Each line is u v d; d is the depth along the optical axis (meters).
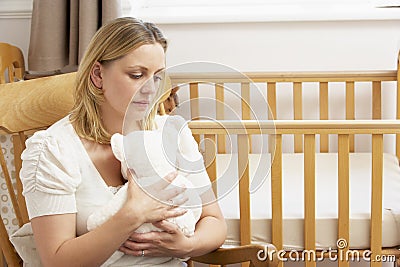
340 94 2.92
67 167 1.63
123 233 1.57
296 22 2.89
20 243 1.80
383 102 2.90
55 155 1.64
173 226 1.62
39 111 2.10
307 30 2.90
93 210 1.65
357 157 2.77
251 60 2.93
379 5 2.89
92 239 1.57
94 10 2.63
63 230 1.62
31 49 2.72
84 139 1.70
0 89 2.12
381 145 2.04
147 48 1.63
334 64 2.91
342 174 2.07
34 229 1.64
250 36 2.91
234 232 2.17
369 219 2.14
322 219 2.14
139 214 1.58
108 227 1.57
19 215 2.06
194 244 1.68
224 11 2.94
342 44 2.90
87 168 1.67
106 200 1.66
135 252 1.63
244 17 2.86
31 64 2.72
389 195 2.30
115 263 1.66
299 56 2.91
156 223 1.61
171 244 1.64
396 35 2.89
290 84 2.93
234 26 2.91
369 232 2.14
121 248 1.63
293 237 2.15
